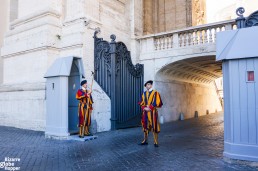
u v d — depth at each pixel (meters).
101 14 11.89
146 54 13.70
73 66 9.52
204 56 11.90
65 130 8.31
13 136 9.05
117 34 12.85
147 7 16.73
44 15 11.49
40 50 11.35
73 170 4.82
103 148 6.89
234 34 5.53
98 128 10.13
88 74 10.34
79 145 7.32
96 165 5.17
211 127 11.92
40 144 7.48
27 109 11.45
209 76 19.64
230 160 5.27
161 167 5.00
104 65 10.99
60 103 8.35
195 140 8.20
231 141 5.28
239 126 5.20
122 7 13.66
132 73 12.43
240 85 5.25
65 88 8.40
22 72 12.30
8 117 12.45
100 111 10.34
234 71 5.33
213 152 6.33
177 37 12.70
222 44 5.61
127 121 11.46
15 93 12.23
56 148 6.89
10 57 13.18
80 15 10.72
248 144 5.09
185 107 16.95
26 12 12.90
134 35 14.01
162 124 13.24
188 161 5.44
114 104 10.77
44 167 5.02
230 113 5.32
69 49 10.89
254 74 5.14
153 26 17.92
